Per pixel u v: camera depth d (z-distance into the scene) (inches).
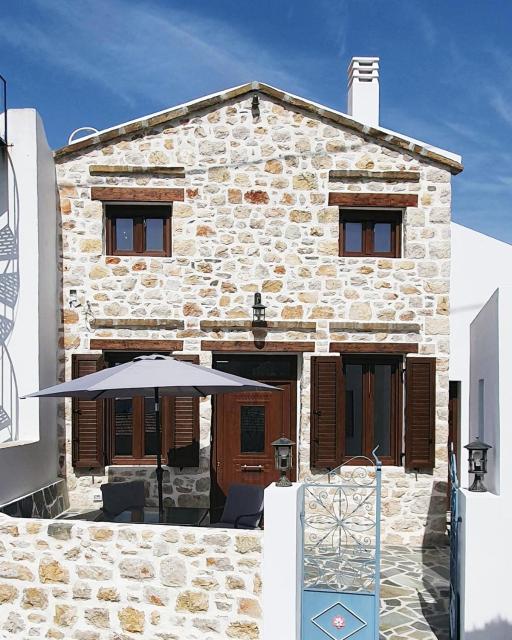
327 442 298.8
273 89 305.3
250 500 249.6
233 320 302.7
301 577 189.3
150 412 309.1
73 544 191.9
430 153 305.0
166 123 308.0
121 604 188.4
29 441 264.5
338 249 308.3
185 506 302.5
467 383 356.5
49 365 290.0
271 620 178.2
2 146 278.8
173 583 185.6
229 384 201.5
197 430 301.4
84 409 299.0
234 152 307.9
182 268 305.1
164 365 214.4
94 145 307.0
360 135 309.0
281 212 307.0
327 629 189.0
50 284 293.9
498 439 185.8
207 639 183.3
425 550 288.4
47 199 292.7
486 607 178.1
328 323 304.0
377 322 304.0
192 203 306.8
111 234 313.0
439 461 300.8
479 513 180.2
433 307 306.2
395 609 217.8
